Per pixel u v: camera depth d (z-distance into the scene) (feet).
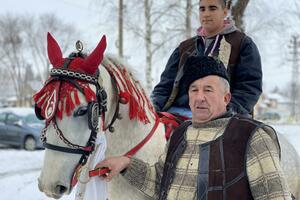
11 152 43.16
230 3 11.79
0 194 25.30
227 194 6.95
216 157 7.16
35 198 24.50
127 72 9.85
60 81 8.02
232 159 7.04
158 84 12.32
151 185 8.56
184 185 7.39
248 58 11.32
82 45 8.70
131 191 9.55
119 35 61.36
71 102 7.82
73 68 8.12
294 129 85.81
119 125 9.57
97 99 8.25
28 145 45.83
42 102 8.03
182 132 8.00
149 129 10.05
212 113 7.53
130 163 8.55
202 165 7.23
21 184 27.96
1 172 32.48
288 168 10.52
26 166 35.65
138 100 9.71
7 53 141.38
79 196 8.62
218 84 7.52
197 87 7.57
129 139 9.71
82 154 7.93
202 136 7.54
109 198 9.87
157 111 11.84
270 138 7.16
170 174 7.64
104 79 8.96
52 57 8.50
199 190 7.13
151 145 10.03
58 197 7.88
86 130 7.93
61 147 7.80
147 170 8.55
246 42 11.48
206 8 11.53
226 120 7.50
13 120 46.98
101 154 8.47
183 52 11.96
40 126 47.11
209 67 7.53
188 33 56.90
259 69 11.37
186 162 7.51
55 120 7.85
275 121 148.15
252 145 7.05
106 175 8.48
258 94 11.23
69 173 7.81
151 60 63.67
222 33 11.57
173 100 11.45
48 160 7.80
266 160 6.92
